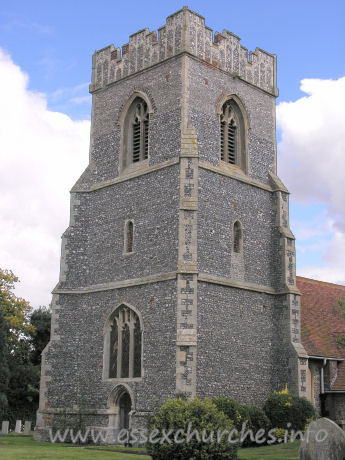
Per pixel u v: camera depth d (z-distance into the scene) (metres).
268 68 33.31
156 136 29.31
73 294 30.36
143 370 26.64
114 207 30.27
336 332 33.28
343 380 30.75
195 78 29.19
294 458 20.69
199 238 27.31
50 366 29.58
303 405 26.86
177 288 26.06
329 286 38.03
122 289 28.56
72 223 31.28
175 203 27.41
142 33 31.19
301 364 28.41
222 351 26.86
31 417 46.31
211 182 28.50
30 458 20.88
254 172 31.06
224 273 27.97
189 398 24.80
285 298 29.41
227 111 30.94
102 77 32.84
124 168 30.80
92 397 28.52
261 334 28.73
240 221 29.39
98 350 28.91
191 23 29.48
